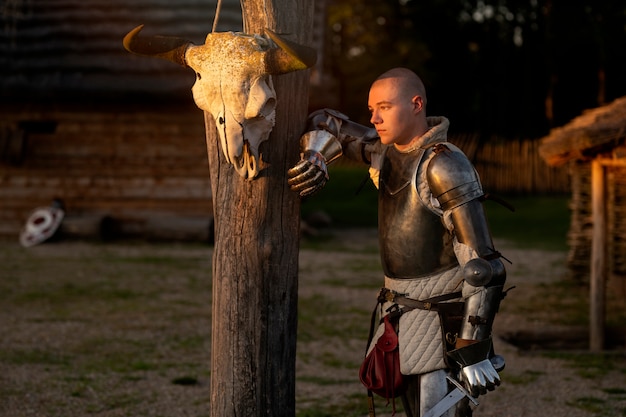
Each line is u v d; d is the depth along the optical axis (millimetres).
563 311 10531
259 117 3156
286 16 3312
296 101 3395
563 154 8797
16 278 12320
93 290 11406
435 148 3230
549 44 36031
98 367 7371
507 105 38188
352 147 3498
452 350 3232
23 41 16641
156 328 9078
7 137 16984
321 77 17797
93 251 15406
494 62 38406
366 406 6258
